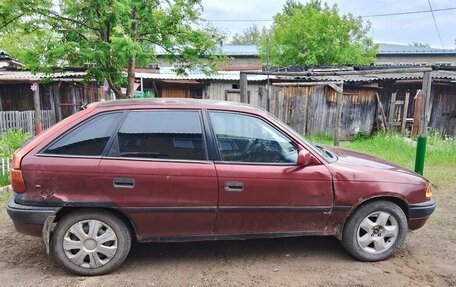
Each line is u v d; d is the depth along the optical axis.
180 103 3.48
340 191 3.46
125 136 3.26
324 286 3.15
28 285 3.11
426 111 6.38
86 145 3.20
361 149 10.79
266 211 3.38
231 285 3.14
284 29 25.09
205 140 3.36
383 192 3.51
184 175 3.23
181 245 3.99
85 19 6.38
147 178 3.18
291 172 3.38
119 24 6.03
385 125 14.41
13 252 3.76
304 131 14.80
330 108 14.41
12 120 11.89
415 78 13.41
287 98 14.77
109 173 3.13
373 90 14.41
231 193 3.30
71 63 6.56
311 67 15.97
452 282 3.23
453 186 6.46
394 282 3.22
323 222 3.53
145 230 3.29
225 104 3.59
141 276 3.29
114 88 7.38
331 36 23.75
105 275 3.30
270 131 3.51
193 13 7.42
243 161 3.38
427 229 4.50
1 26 6.42
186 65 8.09
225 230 3.41
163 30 7.23
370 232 3.59
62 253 3.22
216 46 8.43
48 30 6.35
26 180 3.09
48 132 3.23
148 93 15.65
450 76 13.40
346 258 3.70
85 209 3.21
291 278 3.28
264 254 3.78
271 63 26.30
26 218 3.09
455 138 12.00
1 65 14.83
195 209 3.28
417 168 6.53
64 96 14.95
